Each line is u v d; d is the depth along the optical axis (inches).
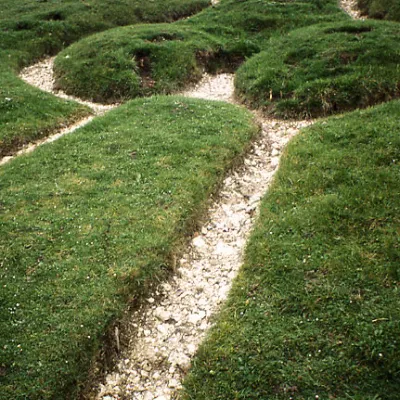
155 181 514.0
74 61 946.1
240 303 367.6
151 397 320.8
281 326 339.3
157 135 617.6
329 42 855.1
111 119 691.4
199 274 421.4
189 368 334.0
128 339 360.8
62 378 312.7
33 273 390.3
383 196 450.6
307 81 750.5
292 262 390.6
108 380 333.1
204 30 1082.1
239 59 973.8
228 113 694.5
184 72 892.0
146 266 402.6
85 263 400.8
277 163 584.7
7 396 298.5
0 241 426.3
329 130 598.9
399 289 352.2
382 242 398.3
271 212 466.3
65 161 570.9
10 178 538.6
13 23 1173.7
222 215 497.0
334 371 303.7
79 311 355.6
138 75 877.8
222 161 562.3
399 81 713.6
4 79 891.4
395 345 311.9
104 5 1316.4
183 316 379.9
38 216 461.4
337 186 483.2
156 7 1336.1
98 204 478.3
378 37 836.6
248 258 414.0
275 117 717.3
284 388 299.3
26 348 327.0
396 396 286.8
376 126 581.0
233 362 320.5
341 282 365.7
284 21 1101.7
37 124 708.7
